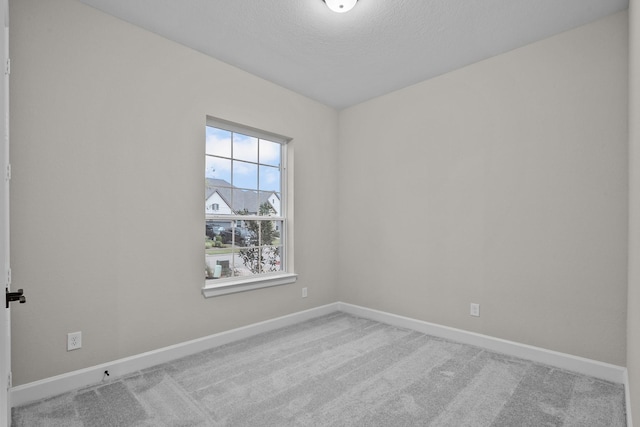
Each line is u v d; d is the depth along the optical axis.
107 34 2.29
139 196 2.42
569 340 2.42
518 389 2.12
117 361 2.29
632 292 1.70
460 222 3.01
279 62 2.96
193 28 2.47
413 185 3.36
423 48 2.72
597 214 2.31
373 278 3.70
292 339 3.02
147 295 2.46
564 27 2.42
